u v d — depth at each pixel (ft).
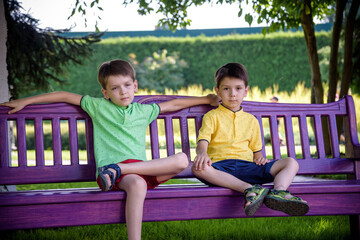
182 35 53.31
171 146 8.87
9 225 6.63
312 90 22.47
